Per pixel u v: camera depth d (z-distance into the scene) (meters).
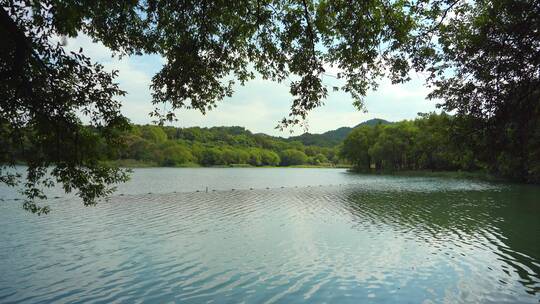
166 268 15.31
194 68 10.76
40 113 9.09
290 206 34.88
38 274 14.48
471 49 11.91
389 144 106.62
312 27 10.43
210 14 9.88
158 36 11.07
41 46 8.26
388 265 15.84
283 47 10.84
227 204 36.22
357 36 10.02
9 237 20.69
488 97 12.48
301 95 10.94
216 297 12.33
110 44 10.82
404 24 9.84
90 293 12.58
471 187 56.31
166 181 69.31
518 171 60.06
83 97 9.27
